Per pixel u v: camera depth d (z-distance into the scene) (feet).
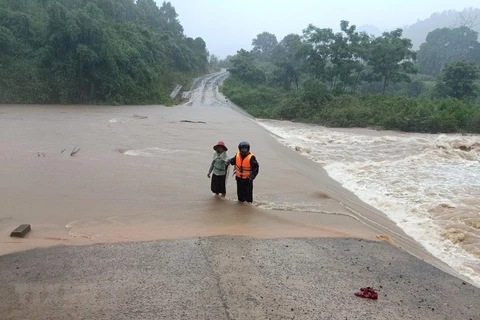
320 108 114.73
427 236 25.18
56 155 40.47
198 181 33.35
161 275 15.98
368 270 17.57
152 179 33.09
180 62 226.79
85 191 28.66
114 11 195.00
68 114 84.94
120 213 24.45
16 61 108.27
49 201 26.02
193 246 19.31
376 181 40.32
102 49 117.60
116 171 35.22
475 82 168.86
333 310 13.84
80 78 114.93
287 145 62.85
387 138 72.90
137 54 140.87
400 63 157.58
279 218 24.82
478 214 28.68
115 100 122.72
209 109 122.01
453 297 15.55
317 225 23.99
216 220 23.73
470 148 62.49
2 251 18.02
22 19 114.21
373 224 26.03
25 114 80.38
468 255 22.16
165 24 280.92
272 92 158.40
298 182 35.40
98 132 59.36
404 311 14.11
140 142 52.54
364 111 100.48
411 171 45.16
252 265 17.31
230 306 13.75
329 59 156.04
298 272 16.87
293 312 13.55
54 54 111.86
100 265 16.79
